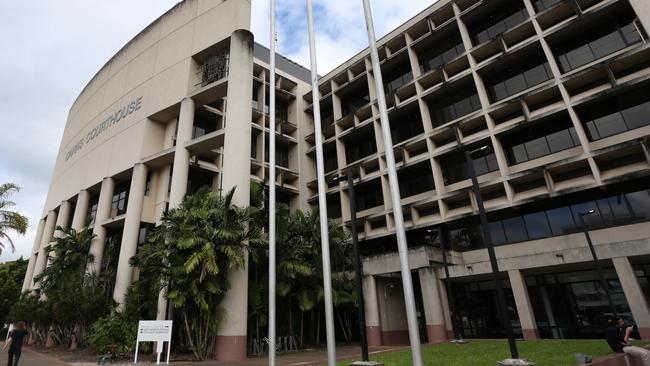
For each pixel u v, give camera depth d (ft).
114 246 87.71
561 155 75.41
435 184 89.20
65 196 113.70
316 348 68.28
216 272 49.52
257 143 109.70
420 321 83.76
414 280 85.76
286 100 127.44
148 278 60.80
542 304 73.92
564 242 71.61
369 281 78.38
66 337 83.10
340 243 76.28
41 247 118.01
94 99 115.34
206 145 75.66
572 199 72.84
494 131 82.17
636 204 65.92
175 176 74.49
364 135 114.32
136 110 93.30
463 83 92.58
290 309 67.36
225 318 54.13
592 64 72.38
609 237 67.00
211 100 82.64
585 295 69.36
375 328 75.36
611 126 71.15
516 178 76.84
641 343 48.01
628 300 56.24
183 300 50.90
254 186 67.72
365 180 104.12
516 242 77.61
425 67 105.19
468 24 96.63
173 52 91.30
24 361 53.88
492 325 77.51
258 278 65.05
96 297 70.08
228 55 81.15
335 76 122.21
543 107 79.61
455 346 53.98
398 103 103.35
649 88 68.39
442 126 91.04
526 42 80.89
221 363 48.57
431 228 90.38
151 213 84.99
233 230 54.65
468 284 83.05
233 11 83.30
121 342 57.47
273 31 45.96
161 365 47.24
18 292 135.33
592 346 44.27
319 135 35.35
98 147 102.32
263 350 62.08
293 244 67.26
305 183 118.32
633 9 68.18
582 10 78.07
